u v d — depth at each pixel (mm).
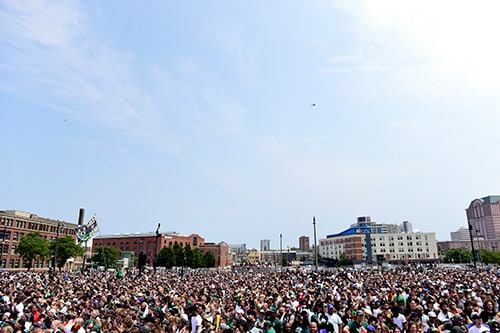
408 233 175375
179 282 38562
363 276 44156
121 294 24219
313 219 49438
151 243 152375
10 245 95688
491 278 37125
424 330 11375
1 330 11227
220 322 14547
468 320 12094
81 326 12719
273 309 14367
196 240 176375
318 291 25328
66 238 95062
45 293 23953
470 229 52906
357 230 185750
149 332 9211
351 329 12172
